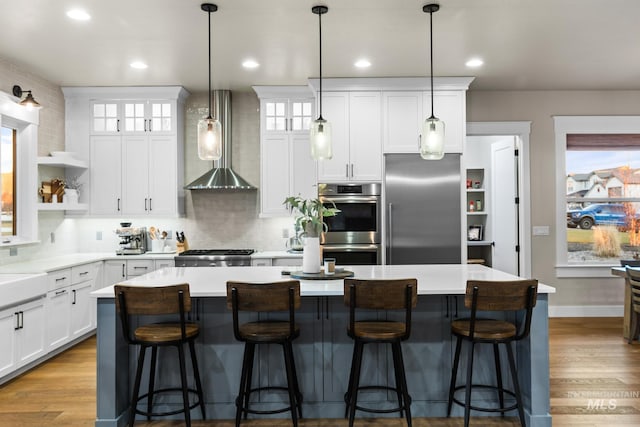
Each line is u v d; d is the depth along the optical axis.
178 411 2.85
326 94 5.29
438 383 3.18
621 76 5.27
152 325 3.01
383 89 5.28
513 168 6.04
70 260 4.99
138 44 4.14
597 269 5.93
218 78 5.25
